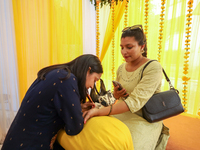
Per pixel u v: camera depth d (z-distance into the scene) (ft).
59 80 2.45
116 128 2.67
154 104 3.62
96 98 4.33
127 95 3.82
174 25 6.56
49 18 6.81
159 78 3.47
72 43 7.57
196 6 6.09
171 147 4.37
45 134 2.63
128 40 3.53
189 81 6.74
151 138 3.55
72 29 7.50
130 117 3.92
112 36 8.04
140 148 3.28
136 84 3.79
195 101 6.67
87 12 8.00
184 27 6.46
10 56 5.97
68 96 2.45
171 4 6.53
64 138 2.79
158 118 3.53
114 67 8.50
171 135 5.08
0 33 5.56
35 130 2.53
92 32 8.48
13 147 2.50
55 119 2.67
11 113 6.06
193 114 6.72
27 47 6.42
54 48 7.09
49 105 2.47
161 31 6.51
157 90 4.07
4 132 5.76
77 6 7.47
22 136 2.51
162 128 4.53
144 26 6.89
